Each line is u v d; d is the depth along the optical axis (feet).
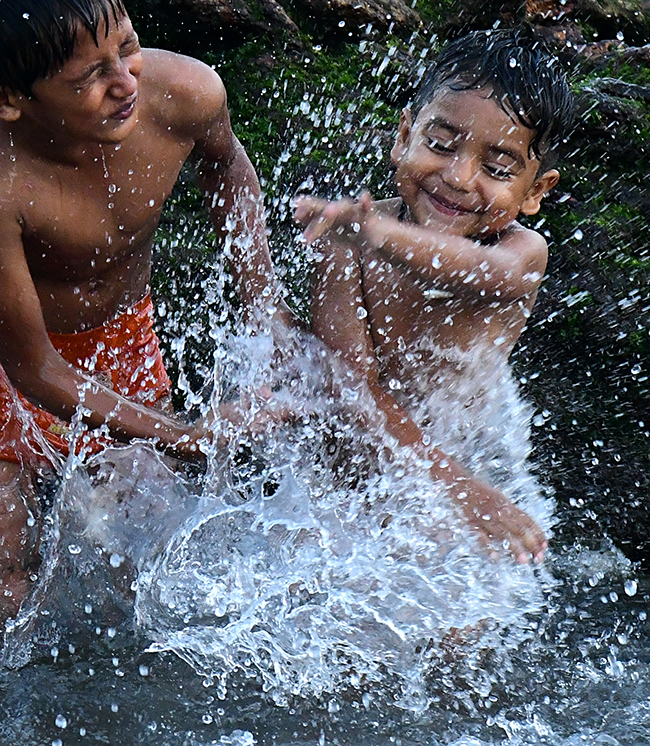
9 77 8.27
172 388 13.26
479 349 10.64
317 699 9.03
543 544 10.27
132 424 9.74
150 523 10.95
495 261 9.88
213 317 11.94
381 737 8.61
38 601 10.11
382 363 10.78
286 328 11.01
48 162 8.92
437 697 9.18
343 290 10.46
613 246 13.87
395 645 9.77
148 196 9.66
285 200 14.14
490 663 9.73
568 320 13.35
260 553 10.72
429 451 10.56
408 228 9.55
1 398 10.19
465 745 8.52
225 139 10.42
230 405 10.38
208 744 8.40
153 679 9.20
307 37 15.90
